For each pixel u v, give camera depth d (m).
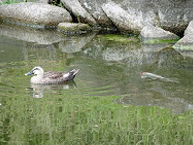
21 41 14.73
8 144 6.50
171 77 10.43
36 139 6.70
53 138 6.77
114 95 8.96
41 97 8.76
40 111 7.89
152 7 16.30
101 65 11.56
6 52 12.86
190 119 7.68
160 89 9.45
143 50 13.70
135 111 8.02
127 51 13.49
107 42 14.98
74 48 13.79
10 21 18.53
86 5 17.56
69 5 17.80
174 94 9.13
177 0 15.98
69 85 9.73
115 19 16.80
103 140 6.79
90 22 17.52
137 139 6.87
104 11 17.12
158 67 11.41
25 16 17.88
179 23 15.98
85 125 7.33
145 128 7.29
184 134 7.09
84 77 10.40
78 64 11.66
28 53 12.84
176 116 7.82
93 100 8.60
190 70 11.09
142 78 10.30
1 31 16.58
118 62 11.95
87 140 6.73
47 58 12.28
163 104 8.47
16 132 6.97
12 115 7.66
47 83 9.84
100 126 7.30
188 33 14.50
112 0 17.20
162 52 13.44
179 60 12.27
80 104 8.34
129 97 8.85
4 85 9.52
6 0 19.47
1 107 8.06
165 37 15.32
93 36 16.16
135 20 16.39
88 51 13.38
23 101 8.45
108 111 7.98
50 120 7.49
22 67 11.15
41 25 17.64
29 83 9.81
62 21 17.61
